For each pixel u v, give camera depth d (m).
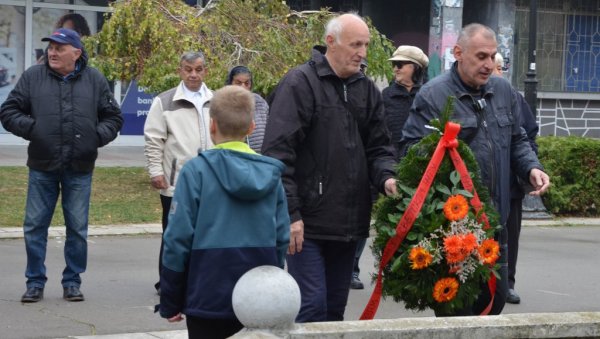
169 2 14.75
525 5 23.09
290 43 14.88
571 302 9.05
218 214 4.48
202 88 8.45
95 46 14.98
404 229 5.54
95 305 8.17
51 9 20.38
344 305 5.95
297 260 5.67
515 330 4.69
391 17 21.92
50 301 8.26
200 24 14.40
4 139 20.08
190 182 4.50
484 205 5.66
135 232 11.88
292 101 5.61
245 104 4.59
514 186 8.13
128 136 21.03
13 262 9.91
